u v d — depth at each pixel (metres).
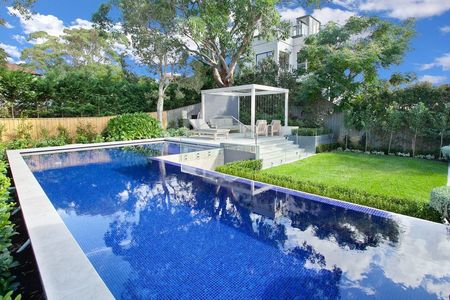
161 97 18.17
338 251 3.88
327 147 14.12
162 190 6.88
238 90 15.58
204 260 3.70
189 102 22.66
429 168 9.92
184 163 9.90
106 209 5.66
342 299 2.88
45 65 34.38
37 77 15.02
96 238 4.37
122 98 18.94
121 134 15.22
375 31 16.67
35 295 2.94
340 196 5.71
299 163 10.82
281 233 4.48
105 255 3.83
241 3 15.88
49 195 6.56
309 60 18.31
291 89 18.36
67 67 34.53
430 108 12.35
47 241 3.16
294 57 25.11
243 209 5.55
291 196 6.21
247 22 17.34
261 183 7.03
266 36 17.92
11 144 12.32
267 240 4.25
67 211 5.56
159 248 4.03
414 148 12.55
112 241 4.25
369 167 10.09
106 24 17.41
